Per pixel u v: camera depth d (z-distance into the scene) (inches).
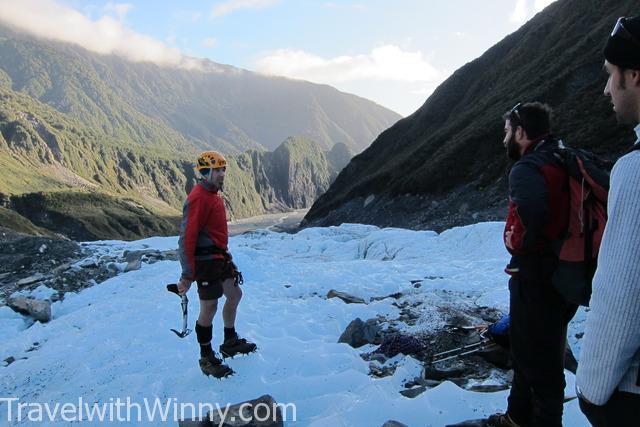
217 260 207.5
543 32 2773.1
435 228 1670.8
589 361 75.0
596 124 1581.0
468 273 419.2
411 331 253.8
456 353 220.5
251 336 270.4
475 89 2970.0
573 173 110.7
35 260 634.2
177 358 250.5
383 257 684.1
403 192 2085.4
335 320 304.0
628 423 75.3
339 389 199.8
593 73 1966.0
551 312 119.3
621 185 72.7
